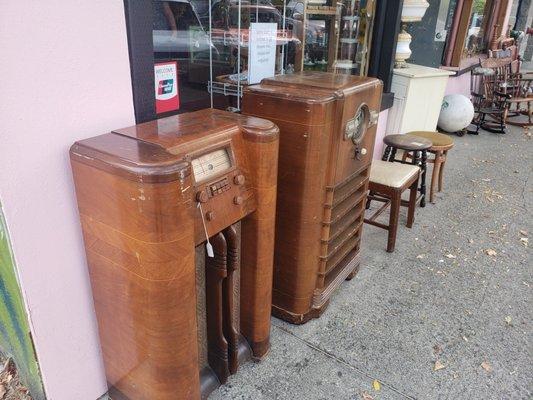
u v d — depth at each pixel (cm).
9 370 177
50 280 139
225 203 143
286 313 215
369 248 293
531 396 181
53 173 130
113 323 145
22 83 117
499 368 195
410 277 262
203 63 225
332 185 195
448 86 616
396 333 214
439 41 568
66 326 148
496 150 526
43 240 133
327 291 222
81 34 127
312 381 184
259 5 250
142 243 119
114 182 117
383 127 398
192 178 129
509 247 302
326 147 183
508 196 389
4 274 140
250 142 149
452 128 565
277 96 176
